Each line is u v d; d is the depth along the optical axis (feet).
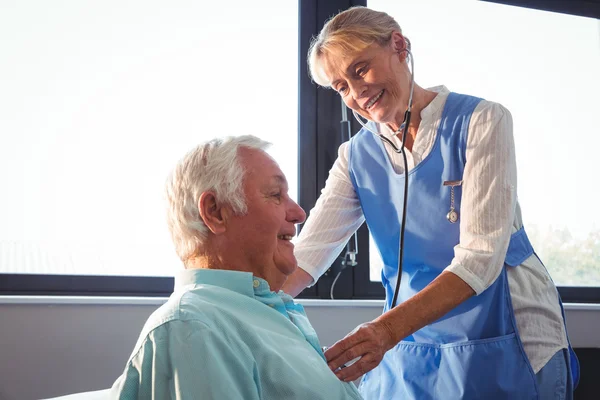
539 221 8.38
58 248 6.38
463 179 4.36
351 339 3.74
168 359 2.81
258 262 3.48
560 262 8.42
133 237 6.61
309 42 7.52
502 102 8.35
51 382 5.64
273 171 3.52
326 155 7.48
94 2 6.72
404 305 3.97
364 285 7.44
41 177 6.37
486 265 4.08
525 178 8.37
